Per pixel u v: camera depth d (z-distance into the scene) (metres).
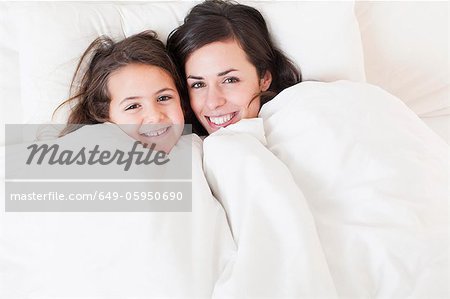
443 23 1.32
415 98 1.32
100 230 0.73
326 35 1.13
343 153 0.85
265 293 0.68
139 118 0.96
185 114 1.10
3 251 0.74
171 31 1.12
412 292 0.70
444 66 1.33
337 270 0.74
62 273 0.71
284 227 0.74
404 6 1.32
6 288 0.73
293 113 0.94
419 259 0.73
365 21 1.31
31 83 1.05
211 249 0.75
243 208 0.78
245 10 1.09
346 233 0.77
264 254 0.72
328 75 1.14
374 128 0.89
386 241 0.75
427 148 0.89
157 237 0.72
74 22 1.07
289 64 1.13
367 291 0.73
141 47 0.99
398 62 1.32
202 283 0.70
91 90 1.00
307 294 0.68
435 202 0.81
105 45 1.04
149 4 1.17
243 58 1.04
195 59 1.03
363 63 1.19
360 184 0.82
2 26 1.13
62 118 1.04
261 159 0.81
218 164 0.83
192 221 0.77
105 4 1.13
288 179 0.79
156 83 0.96
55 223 0.73
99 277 0.71
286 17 1.13
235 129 0.93
